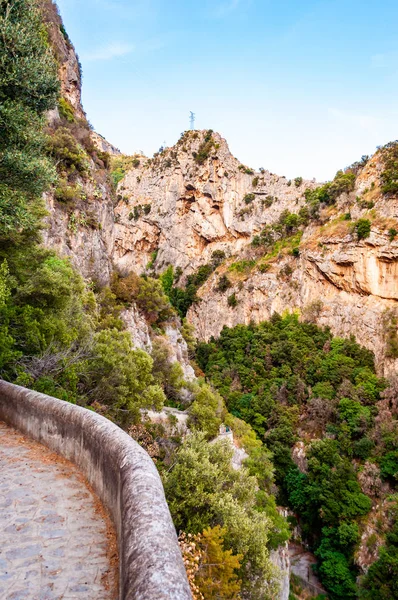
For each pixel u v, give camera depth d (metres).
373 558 31.97
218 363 70.19
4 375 12.29
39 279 15.97
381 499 35.97
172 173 115.50
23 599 3.35
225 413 42.75
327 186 79.00
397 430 40.16
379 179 64.81
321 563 34.94
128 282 48.75
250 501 18.84
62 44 46.66
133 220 118.69
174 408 37.62
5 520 4.69
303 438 47.62
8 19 10.90
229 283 87.19
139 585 2.17
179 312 94.12
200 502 15.95
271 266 79.75
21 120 11.24
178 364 42.78
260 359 63.91
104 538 4.36
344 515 34.94
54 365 14.87
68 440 6.58
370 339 55.06
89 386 20.38
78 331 19.59
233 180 107.50
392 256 55.69
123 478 3.84
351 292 61.72
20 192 11.91
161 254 113.00
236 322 80.69
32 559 3.95
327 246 66.38
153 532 2.68
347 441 42.06
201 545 12.35
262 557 15.25
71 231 35.03
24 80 11.08
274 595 15.85
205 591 10.92
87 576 3.71
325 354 57.16
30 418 7.73
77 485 5.67
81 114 50.78
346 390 48.81
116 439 4.96
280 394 54.81
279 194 101.38
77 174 38.00
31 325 14.00
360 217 63.28
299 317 69.06
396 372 49.00
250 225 100.56
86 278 36.38
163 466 20.44
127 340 23.69
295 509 41.34
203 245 109.06
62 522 4.67
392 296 55.81
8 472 6.07
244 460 34.19
